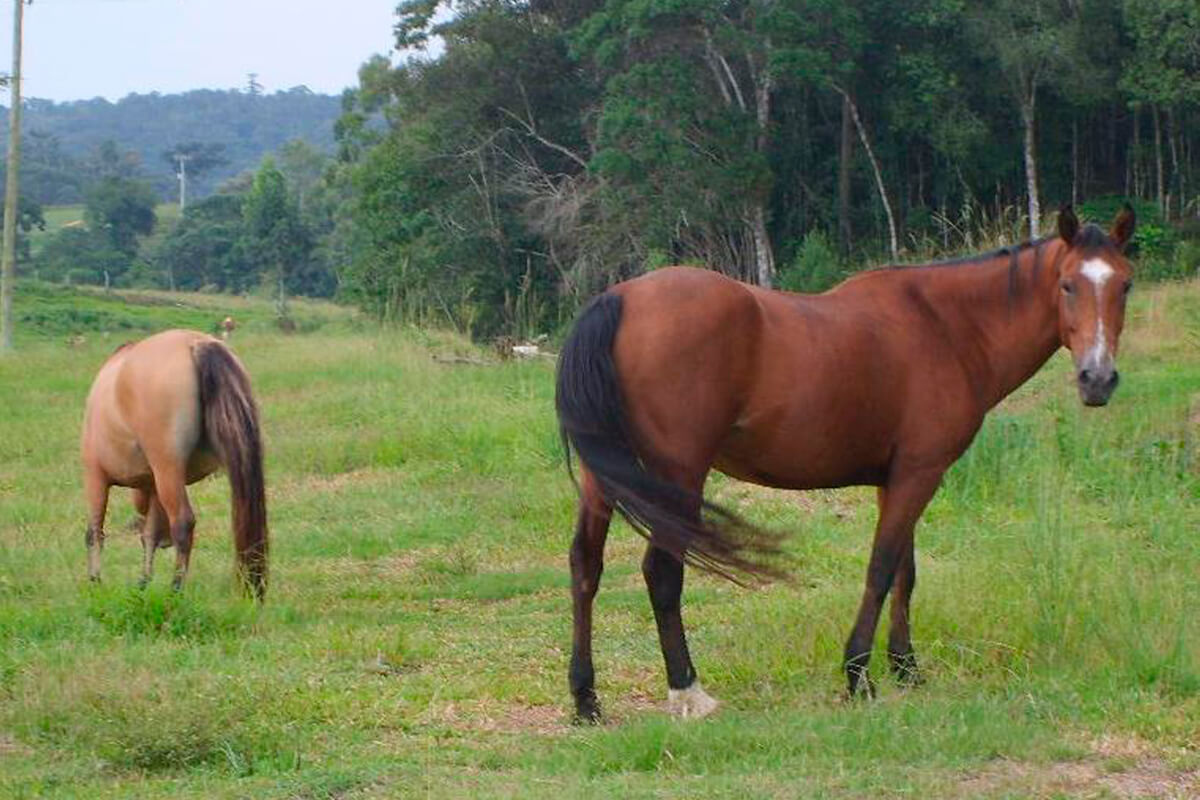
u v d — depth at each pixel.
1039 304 6.98
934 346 6.84
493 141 40.19
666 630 6.50
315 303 65.25
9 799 5.34
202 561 10.55
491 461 13.71
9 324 30.17
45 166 124.44
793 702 6.66
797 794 5.13
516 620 8.80
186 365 8.88
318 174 94.81
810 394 6.43
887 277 6.95
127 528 11.77
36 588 9.45
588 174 36.91
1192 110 37.66
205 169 137.75
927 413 6.78
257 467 8.85
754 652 7.38
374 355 21.20
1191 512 10.71
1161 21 34.19
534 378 18.17
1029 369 7.13
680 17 34.44
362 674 7.29
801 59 33.69
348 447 14.62
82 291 59.75
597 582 6.49
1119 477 11.51
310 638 7.99
